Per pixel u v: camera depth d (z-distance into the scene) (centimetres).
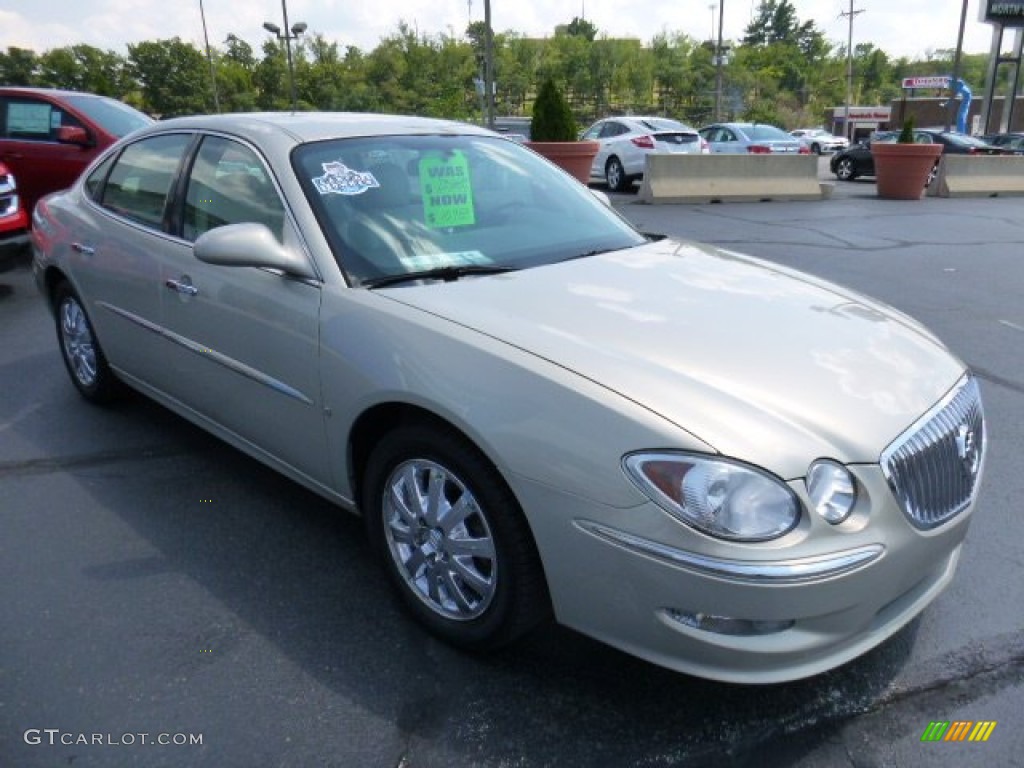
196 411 374
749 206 1452
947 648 275
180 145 379
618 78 8656
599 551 219
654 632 219
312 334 287
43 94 911
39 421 453
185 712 244
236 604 295
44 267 468
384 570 292
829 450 216
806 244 1016
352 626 284
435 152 353
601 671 263
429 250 311
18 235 721
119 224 401
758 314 277
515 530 239
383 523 283
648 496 210
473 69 7638
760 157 1538
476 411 237
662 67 8806
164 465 402
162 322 370
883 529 219
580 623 232
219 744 233
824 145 4509
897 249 988
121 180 418
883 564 219
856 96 11238
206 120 375
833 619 216
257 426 329
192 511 358
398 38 7625
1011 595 304
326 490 309
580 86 8644
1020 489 384
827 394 233
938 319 675
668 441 211
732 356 244
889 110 6600
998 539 342
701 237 1065
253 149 333
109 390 461
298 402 300
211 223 344
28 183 907
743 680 217
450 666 265
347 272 290
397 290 283
